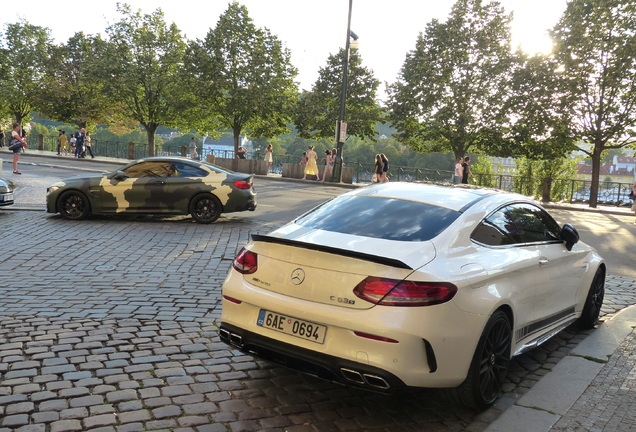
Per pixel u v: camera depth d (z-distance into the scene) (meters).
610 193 29.45
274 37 38.03
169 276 6.87
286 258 3.41
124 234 9.88
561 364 4.36
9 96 45.81
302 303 3.26
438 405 3.63
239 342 3.54
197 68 37.66
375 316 3.04
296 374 3.99
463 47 32.41
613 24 25.75
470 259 3.48
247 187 11.80
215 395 3.59
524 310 3.94
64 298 5.69
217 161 32.88
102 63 40.50
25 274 6.73
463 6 32.22
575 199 30.30
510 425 3.30
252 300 3.45
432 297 3.06
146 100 41.34
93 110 44.75
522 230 4.27
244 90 36.81
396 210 3.84
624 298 6.86
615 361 4.48
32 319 4.95
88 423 3.12
